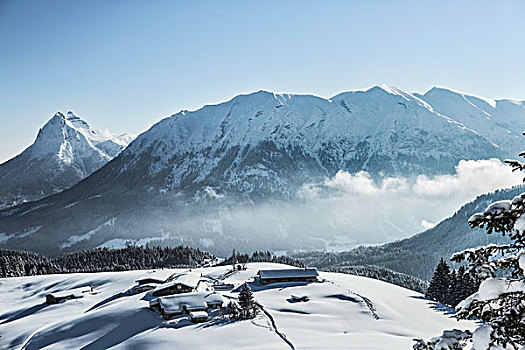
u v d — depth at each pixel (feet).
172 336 237.45
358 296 326.44
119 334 254.68
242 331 243.81
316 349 207.21
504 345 32.37
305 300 319.47
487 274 35.37
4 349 263.08
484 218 34.04
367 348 207.31
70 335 264.31
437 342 36.76
